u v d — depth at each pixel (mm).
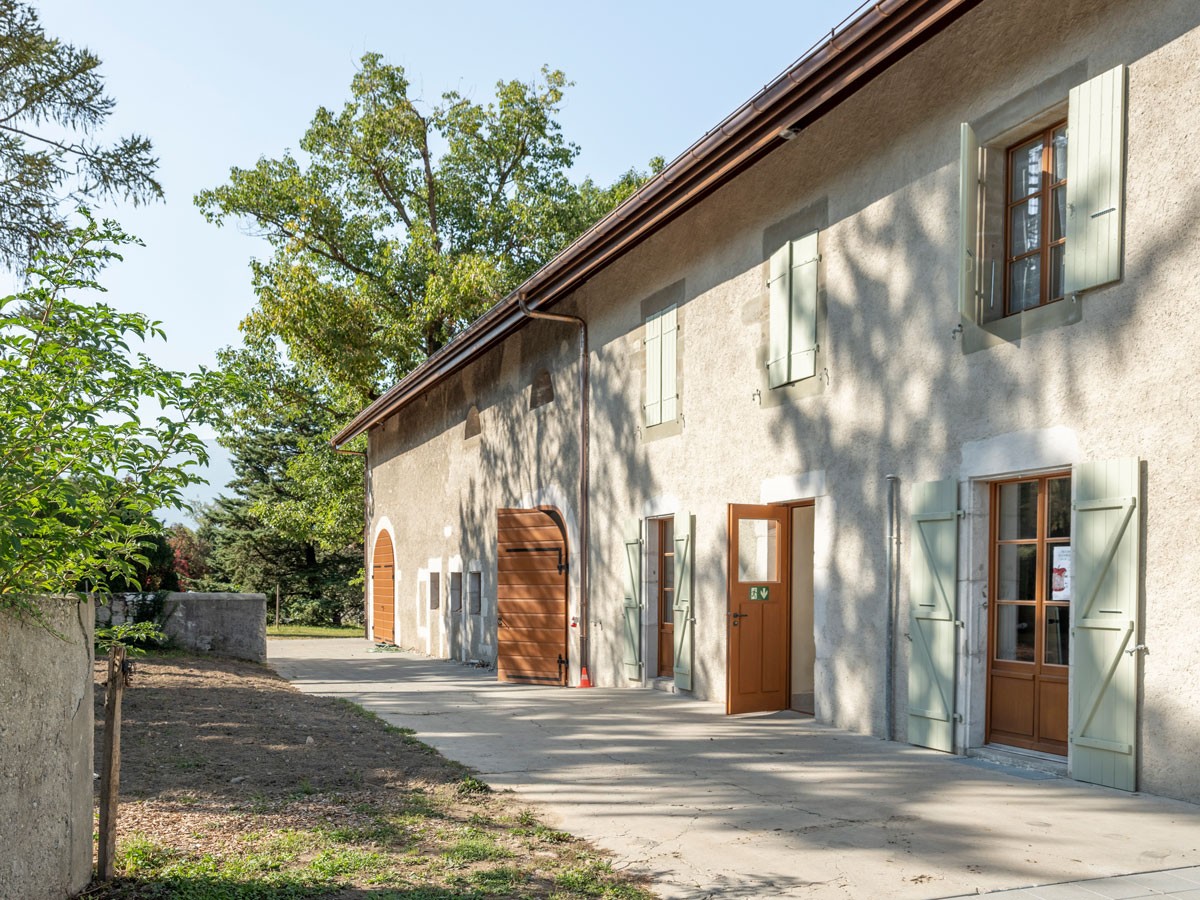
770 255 10156
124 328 3824
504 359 17375
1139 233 6266
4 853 3438
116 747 4352
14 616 3516
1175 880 4453
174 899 4012
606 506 13523
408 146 28406
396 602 24172
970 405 7555
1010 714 7348
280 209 27812
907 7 7188
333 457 29656
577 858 4812
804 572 10633
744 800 6086
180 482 3857
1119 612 6234
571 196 29484
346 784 6355
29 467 3445
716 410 11078
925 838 5168
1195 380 5879
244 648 15352
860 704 8688
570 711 10312
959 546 7574
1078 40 6754
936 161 8000
